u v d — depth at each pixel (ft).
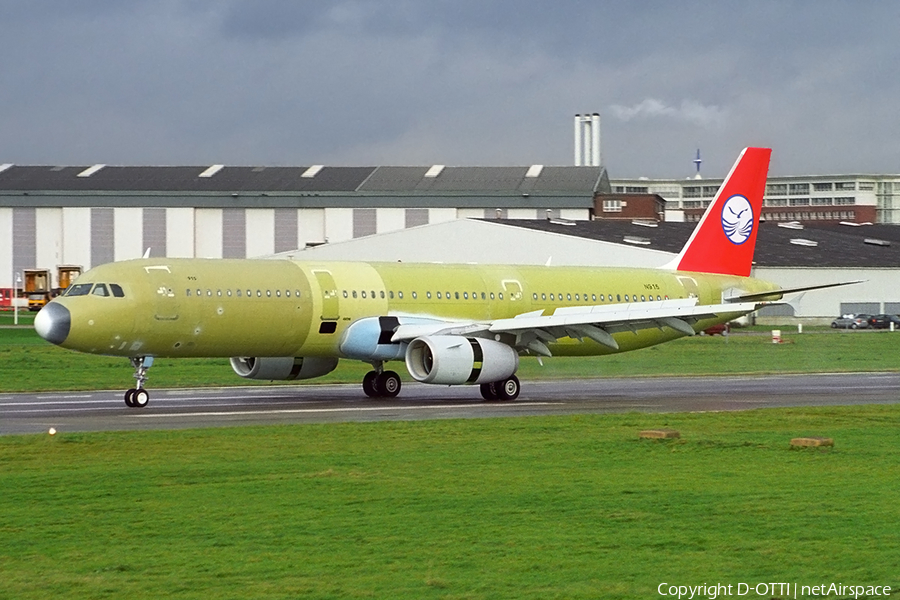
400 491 225.97
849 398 482.28
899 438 320.91
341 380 572.51
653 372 644.69
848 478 245.45
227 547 177.58
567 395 497.87
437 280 497.87
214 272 439.63
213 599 150.00
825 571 165.37
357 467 257.96
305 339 459.32
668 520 198.80
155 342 425.28
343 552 174.50
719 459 274.57
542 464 264.52
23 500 214.90
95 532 187.62
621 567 166.61
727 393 508.53
